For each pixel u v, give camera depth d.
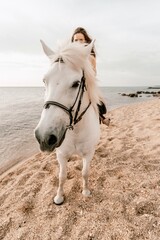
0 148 6.54
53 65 1.79
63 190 2.90
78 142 2.30
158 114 8.63
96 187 2.95
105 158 3.91
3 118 13.20
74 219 2.36
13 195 2.98
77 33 2.84
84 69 1.89
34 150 6.15
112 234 2.08
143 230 2.07
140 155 3.86
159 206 2.39
